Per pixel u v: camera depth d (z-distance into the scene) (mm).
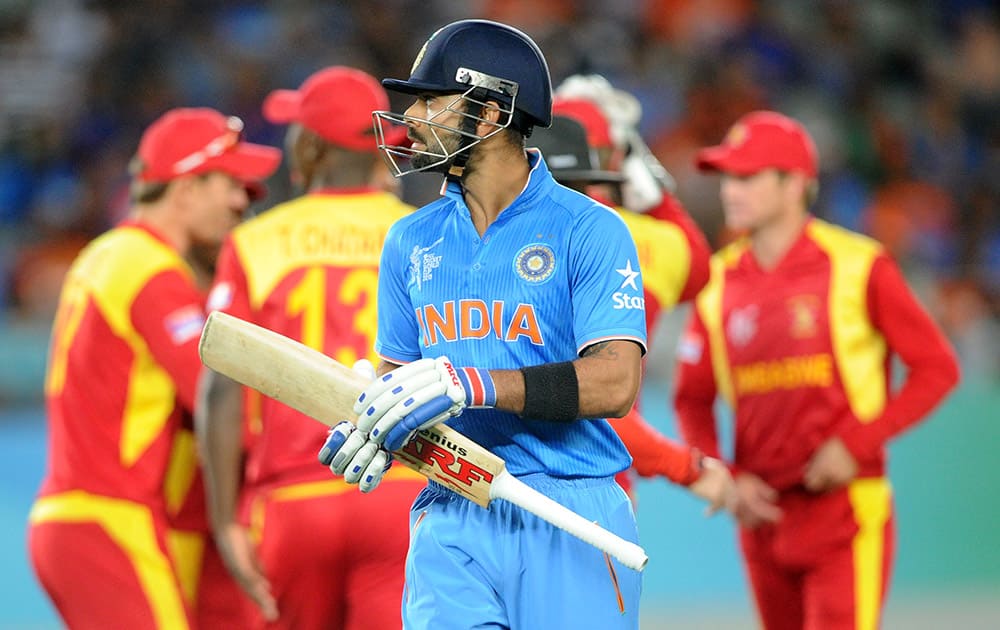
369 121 15688
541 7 53312
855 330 18297
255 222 15727
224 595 17594
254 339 10977
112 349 16172
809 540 18188
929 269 47719
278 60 50500
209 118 17750
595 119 16391
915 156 52531
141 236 16547
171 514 17094
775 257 18750
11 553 28406
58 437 16391
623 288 10969
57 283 43469
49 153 48156
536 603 11219
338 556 14938
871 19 56125
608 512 11484
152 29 51250
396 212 15922
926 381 18062
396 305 11734
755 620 29703
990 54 56531
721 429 29109
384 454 10477
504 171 11352
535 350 11148
